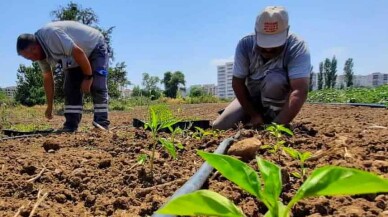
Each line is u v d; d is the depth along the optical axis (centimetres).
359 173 79
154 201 187
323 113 864
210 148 303
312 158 242
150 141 346
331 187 82
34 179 238
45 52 516
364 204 163
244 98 438
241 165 93
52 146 347
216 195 88
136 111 1598
